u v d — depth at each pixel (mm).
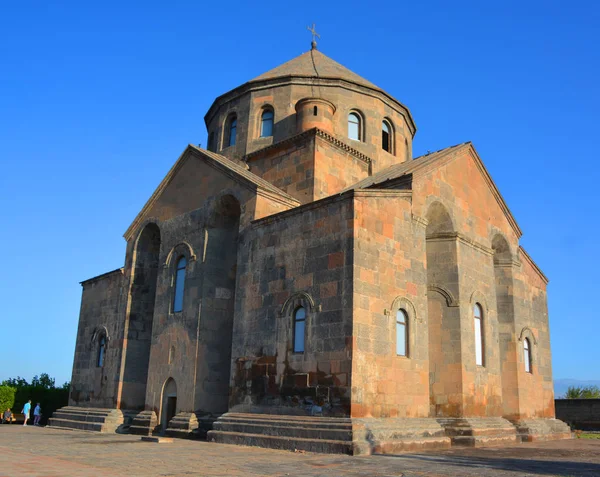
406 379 19469
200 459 14227
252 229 22625
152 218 28734
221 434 19891
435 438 19062
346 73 33031
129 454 15211
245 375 20953
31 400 37281
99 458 14125
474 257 24672
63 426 29328
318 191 25562
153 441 19844
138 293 29109
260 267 21750
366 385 17844
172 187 28000
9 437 21609
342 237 19141
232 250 25469
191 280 25016
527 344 28562
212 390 23297
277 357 19969
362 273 18734
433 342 22703
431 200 22844
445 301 22984
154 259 29953
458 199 24656
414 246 21250
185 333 24359
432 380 22297
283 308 20281
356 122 30844
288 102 30484
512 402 26297
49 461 13211
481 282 24766
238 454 15797
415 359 20047
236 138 31438
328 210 19859
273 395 19688
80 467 12117
